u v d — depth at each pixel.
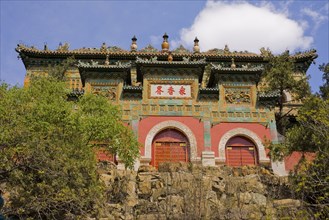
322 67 34.25
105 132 24.30
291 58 40.16
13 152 18.98
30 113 21.47
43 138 20.56
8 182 19.42
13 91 22.61
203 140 31.92
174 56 44.12
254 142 32.12
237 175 27.20
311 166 21.66
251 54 45.16
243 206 22.33
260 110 33.19
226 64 44.84
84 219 20.56
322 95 33.12
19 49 43.97
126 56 44.53
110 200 23.73
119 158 28.95
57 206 20.55
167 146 32.06
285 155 26.02
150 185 25.39
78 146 21.44
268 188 24.97
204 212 20.39
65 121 22.30
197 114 32.91
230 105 33.34
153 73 34.25
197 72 34.38
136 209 22.45
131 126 32.22
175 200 21.72
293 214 20.14
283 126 35.69
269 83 37.59
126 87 33.12
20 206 19.09
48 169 19.25
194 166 27.20
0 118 20.08
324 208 19.86
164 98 33.38
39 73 44.31
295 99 36.47
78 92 33.22
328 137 21.33
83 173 20.72
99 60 44.94
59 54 44.44
